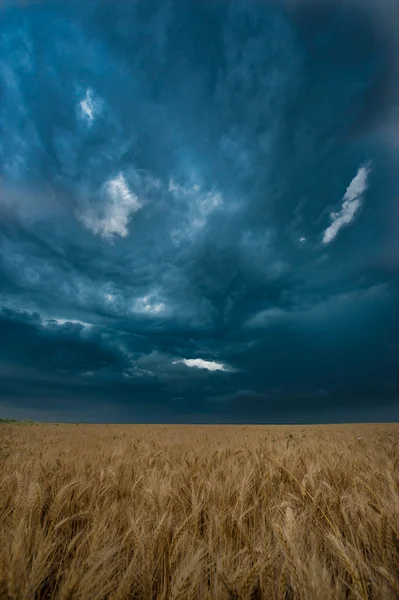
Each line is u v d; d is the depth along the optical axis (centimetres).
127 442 928
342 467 454
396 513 266
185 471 447
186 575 189
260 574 194
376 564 226
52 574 234
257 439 1119
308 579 180
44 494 347
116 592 191
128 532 250
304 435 1388
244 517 292
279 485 391
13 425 3322
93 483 399
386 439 1233
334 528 248
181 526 254
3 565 188
